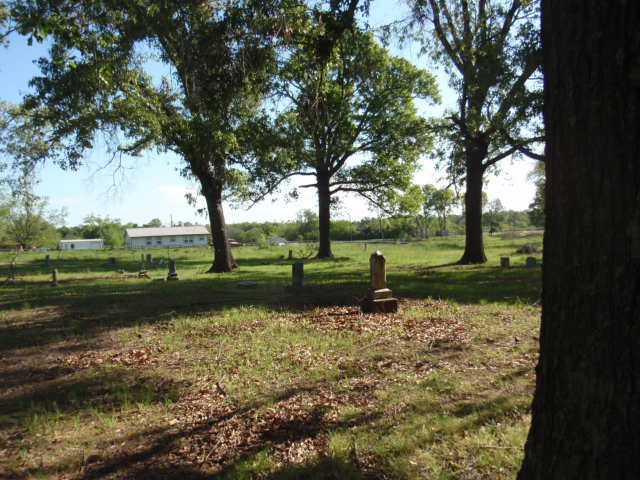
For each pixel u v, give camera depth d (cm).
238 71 814
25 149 1900
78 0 1116
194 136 1722
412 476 332
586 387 201
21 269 3142
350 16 736
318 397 499
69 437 431
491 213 10531
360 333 782
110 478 356
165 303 1254
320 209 3575
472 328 788
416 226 7869
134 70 1590
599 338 196
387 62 2866
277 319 948
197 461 377
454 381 523
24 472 369
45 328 965
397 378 546
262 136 2680
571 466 205
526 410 431
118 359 694
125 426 452
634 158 188
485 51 1727
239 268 2631
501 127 1764
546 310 226
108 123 1692
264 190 2941
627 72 189
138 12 1144
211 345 753
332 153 3262
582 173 203
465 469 337
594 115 198
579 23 202
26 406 518
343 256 3669
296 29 784
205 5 888
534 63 1537
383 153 3284
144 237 9112
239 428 433
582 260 203
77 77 1461
